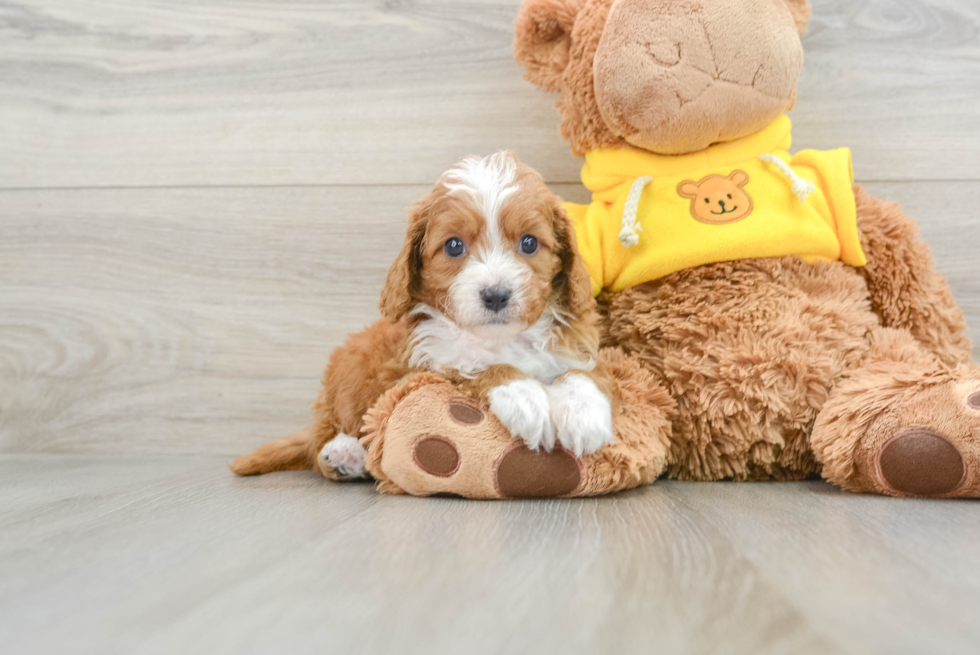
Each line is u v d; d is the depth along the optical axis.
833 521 1.20
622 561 0.97
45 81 2.39
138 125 2.38
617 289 1.89
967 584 0.85
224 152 2.36
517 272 1.50
